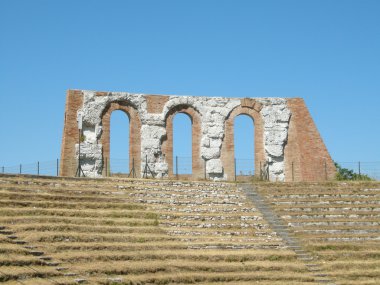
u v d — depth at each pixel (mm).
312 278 39469
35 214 41156
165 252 39938
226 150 59500
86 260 36375
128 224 43656
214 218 48000
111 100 57344
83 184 49344
